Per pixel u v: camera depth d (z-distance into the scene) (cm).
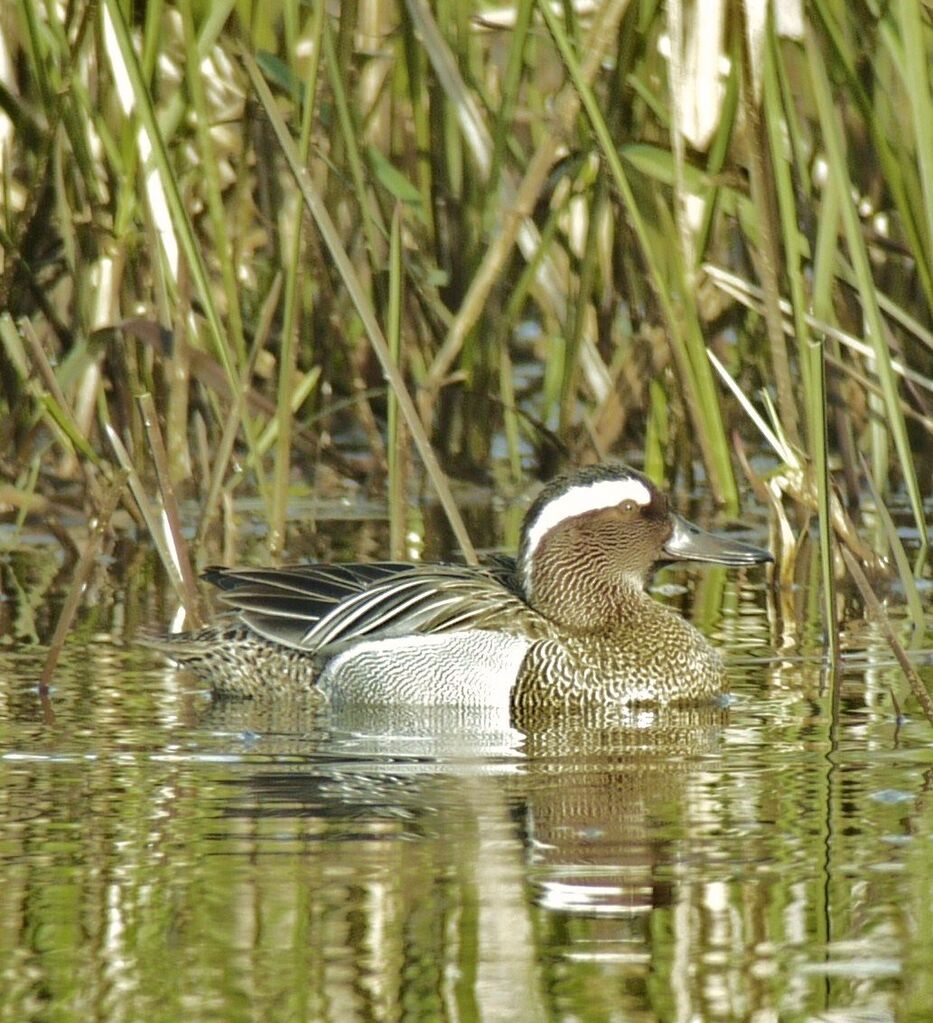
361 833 852
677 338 1409
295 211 1337
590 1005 661
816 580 1488
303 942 718
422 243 1672
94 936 724
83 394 1600
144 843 838
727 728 1079
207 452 1596
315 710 1188
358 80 1667
